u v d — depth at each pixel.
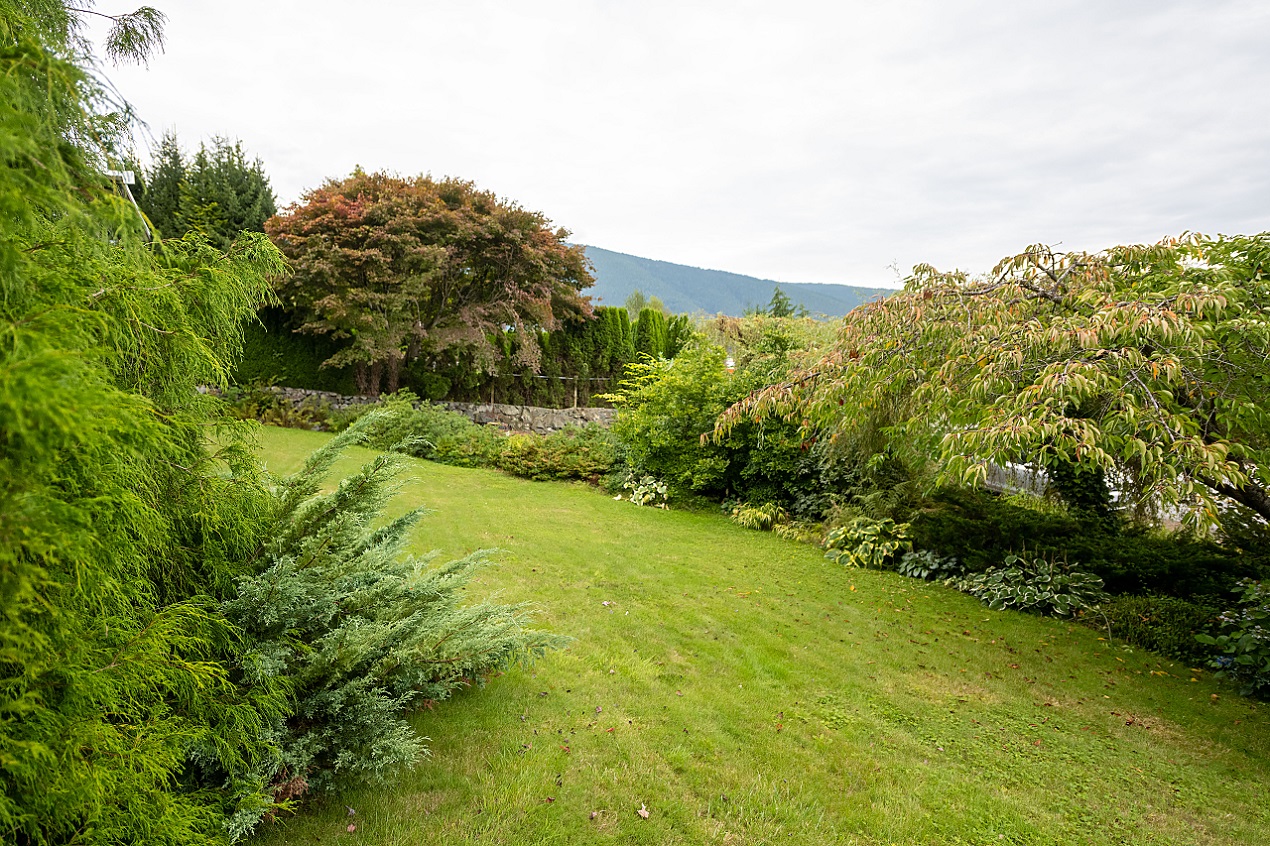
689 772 2.96
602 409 19.95
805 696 3.92
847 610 5.61
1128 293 3.84
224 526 2.28
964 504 6.98
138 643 1.57
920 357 4.65
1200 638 4.66
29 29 1.50
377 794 2.49
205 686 1.92
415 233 14.45
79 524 1.22
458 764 2.77
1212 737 3.74
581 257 18.03
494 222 15.29
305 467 2.86
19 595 1.15
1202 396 3.56
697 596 5.58
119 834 1.52
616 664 4.03
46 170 1.29
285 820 2.29
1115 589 6.02
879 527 7.32
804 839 2.56
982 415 4.00
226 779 2.12
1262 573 5.53
